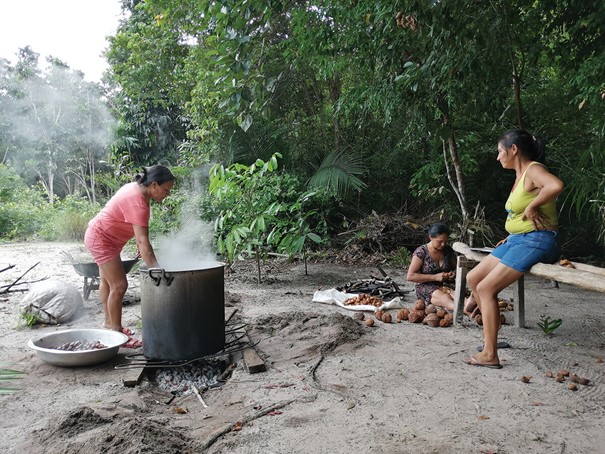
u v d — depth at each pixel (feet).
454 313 16.40
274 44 31.53
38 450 8.34
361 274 27.45
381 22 21.15
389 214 35.78
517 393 10.76
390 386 11.22
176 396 11.48
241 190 25.02
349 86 36.17
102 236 14.32
